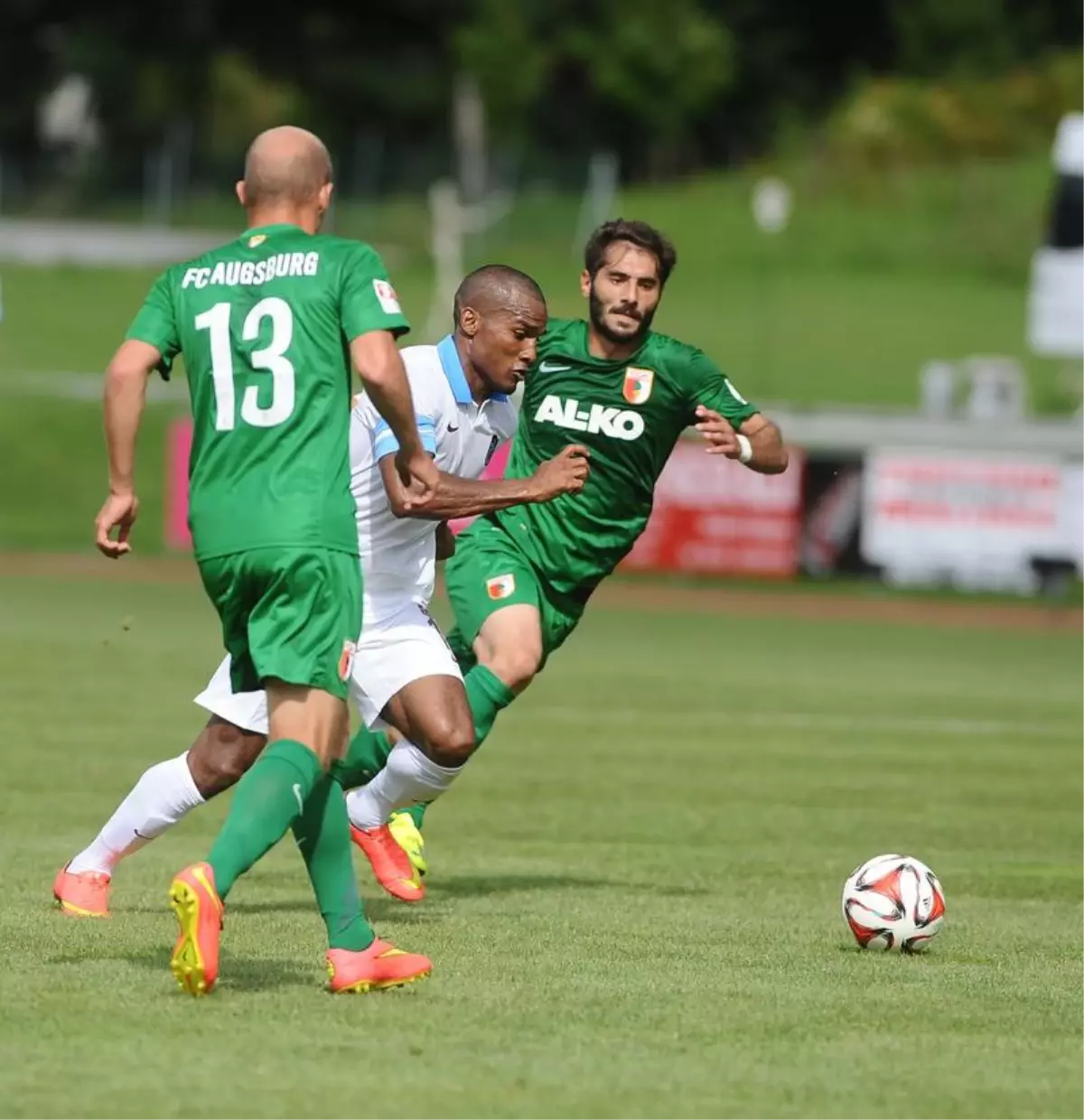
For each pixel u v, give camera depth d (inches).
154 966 855.1
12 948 895.7
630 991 842.8
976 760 1859.0
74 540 4192.9
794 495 3646.7
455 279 6550.2
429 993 822.5
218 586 808.3
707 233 7332.7
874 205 7529.5
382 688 1013.8
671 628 3191.4
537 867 1262.3
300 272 809.5
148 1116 628.7
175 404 4790.8
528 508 1187.9
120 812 995.9
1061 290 4106.8
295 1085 668.7
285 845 1359.5
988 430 4065.0
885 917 967.0
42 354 5565.9
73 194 7490.2
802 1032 776.9
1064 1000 861.8
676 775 1721.2
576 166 7573.8
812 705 2260.1
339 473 802.8
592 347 1189.7
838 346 6127.0
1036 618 3491.6
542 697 2290.8
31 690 2130.9
